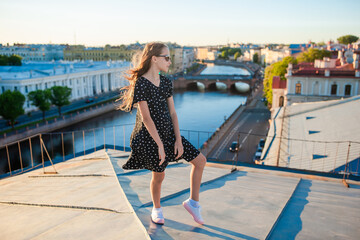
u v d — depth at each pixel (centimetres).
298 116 3466
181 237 335
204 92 13238
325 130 2711
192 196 375
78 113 7562
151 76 337
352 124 2627
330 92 5172
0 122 6303
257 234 357
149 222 371
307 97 5269
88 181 647
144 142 339
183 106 9912
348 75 5091
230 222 390
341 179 826
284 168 957
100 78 11219
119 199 457
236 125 7288
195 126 7375
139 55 342
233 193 535
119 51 16638
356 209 477
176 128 351
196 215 374
